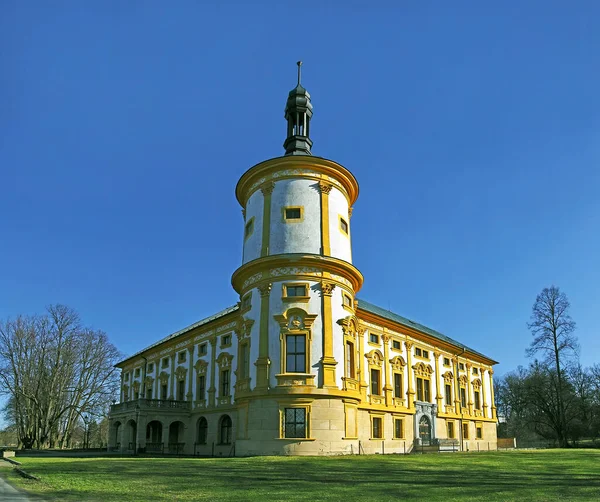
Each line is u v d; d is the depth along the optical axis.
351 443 31.23
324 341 31.73
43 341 65.56
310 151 39.44
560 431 61.38
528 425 81.56
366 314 43.31
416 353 49.78
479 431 58.72
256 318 33.03
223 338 46.00
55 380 64.69
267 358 31.53
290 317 32.00
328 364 31.30
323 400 30.72
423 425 48.25
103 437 94.62
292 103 40.12
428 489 14.71
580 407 70.25
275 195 35.09
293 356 31.50
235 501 12.20
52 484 15.77
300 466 22.11
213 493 13.63
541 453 36.31
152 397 56.91
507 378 97.69
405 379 47.09
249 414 31.33
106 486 15.14
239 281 35.78
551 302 61.91
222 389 44.38
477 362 62.03
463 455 32.72
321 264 32.97
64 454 43.66
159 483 15.86
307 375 30.86
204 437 45.94
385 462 24.75
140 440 45.25
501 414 102.75
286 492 13.82
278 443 29.91
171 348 54.88
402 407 45.53
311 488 14.70
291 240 33.75
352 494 13.52
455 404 54.62
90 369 68.00
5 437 106.25
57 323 66.88
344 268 33.81
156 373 57.16
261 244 34.47
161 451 46.69
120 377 69.25
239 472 19.41
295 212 34.47
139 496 13.09
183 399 50.03
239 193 38.59
